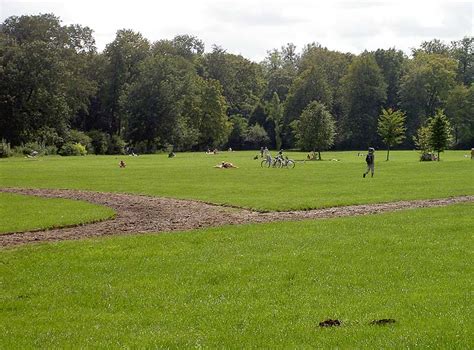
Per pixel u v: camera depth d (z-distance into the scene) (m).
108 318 10.80
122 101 125.50
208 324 10.28
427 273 13.55
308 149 92.38
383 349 8.68
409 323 9.87
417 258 15.16
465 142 132.62
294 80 144.75
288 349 8.84
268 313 10.75
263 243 17.73
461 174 47.59
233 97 158.00
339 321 10.12
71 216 24.47
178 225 22.72
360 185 38.72
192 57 161.12
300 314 10.65
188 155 103.44
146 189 37.09
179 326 10.23
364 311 10.72
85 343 9.41
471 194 32.03
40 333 9.97
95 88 123.06
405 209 26.33
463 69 155.00
